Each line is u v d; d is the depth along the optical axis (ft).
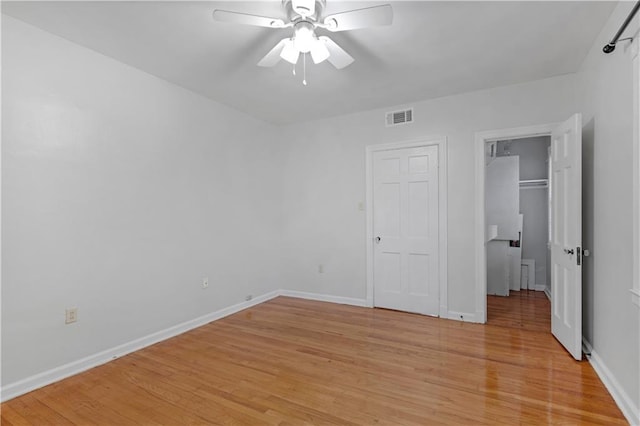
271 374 7.90
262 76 10.11
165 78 10.27
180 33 7.75
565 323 9.08
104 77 8.81
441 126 11.96
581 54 8.79
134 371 8.14
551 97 10.31
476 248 11.39
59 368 7.82
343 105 12.78
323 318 12.09
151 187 10.02
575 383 7.29
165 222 10.41
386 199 13.12
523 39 8.02
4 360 6.98
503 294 14.92
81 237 8.32
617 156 6.78
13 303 7.12
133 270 9.49
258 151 14.38
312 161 14.79
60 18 7.13
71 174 8.12
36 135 7.50
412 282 12.67
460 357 8.68
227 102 12.41
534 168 16.35
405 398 6.82
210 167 12.03
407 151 12.69
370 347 9.41
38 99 7.54
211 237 12.03
